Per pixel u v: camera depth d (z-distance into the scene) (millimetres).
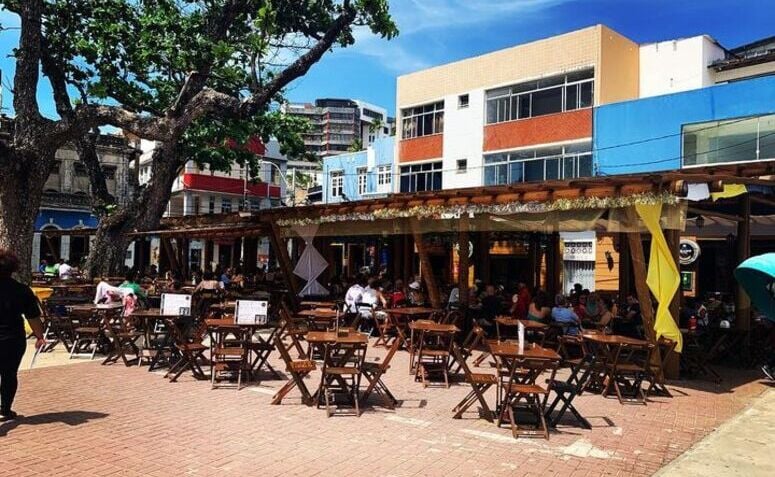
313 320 10867
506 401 6367
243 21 16234
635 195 8461
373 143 30484
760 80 17406
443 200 11109
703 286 17969
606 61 21719
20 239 11953
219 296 14227
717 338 10883
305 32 15789
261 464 5043
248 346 8328
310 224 14914
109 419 6316
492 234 17781
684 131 18828
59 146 12664
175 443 5559
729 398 8141
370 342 12430
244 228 16672
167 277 19797
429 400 7562
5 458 5027
